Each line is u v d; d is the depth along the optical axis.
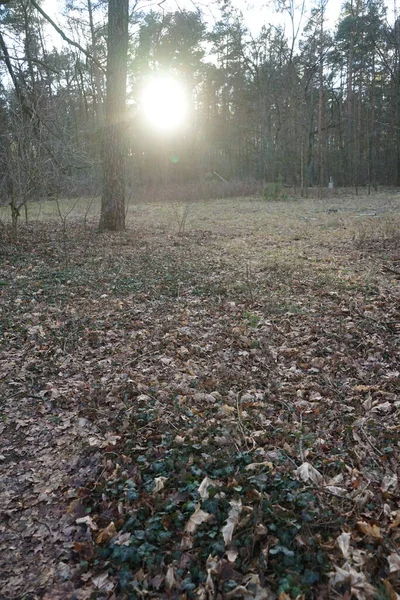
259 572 2.05
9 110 10.72
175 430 3.13
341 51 36.00
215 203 24.61
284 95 35.88
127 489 2.58
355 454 2.88
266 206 22.09
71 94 15.09
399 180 37.12
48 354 4.54
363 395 3.66
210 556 2.10
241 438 3.06
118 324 5.37
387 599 1.88
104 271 7.86
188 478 2.63
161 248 10.20
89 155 13.78
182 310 5.88
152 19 15.92
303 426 3.23
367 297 6.13
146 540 2.24
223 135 43.09
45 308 5.89
